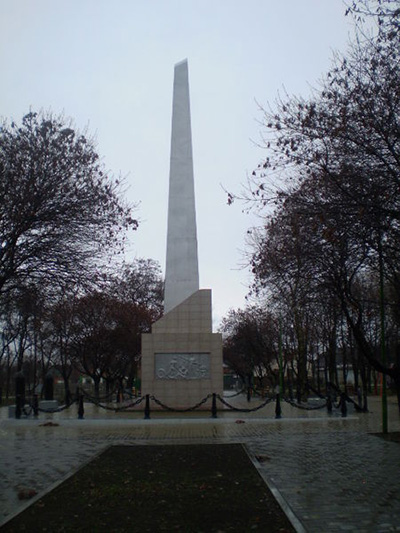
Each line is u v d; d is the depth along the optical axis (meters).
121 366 52.44
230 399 39.91
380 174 11.55
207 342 28.28
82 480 10.41
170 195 29.72
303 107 12.52
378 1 10.97
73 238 14.66
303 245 14.23
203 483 10.06
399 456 13.27
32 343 47.25
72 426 21.75
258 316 49.47
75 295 16.30
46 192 14.02
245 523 7.37
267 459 12.86
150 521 7.53
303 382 35.78
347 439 16.78
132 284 50.88
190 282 29.00
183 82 31.06
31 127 14.75
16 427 21.59
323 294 17.41
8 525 7.36
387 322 34.41
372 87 12.09
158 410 27.78
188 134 30.20
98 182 14.98
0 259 13.53
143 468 11.74
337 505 8.39
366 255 13.77
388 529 7.12
